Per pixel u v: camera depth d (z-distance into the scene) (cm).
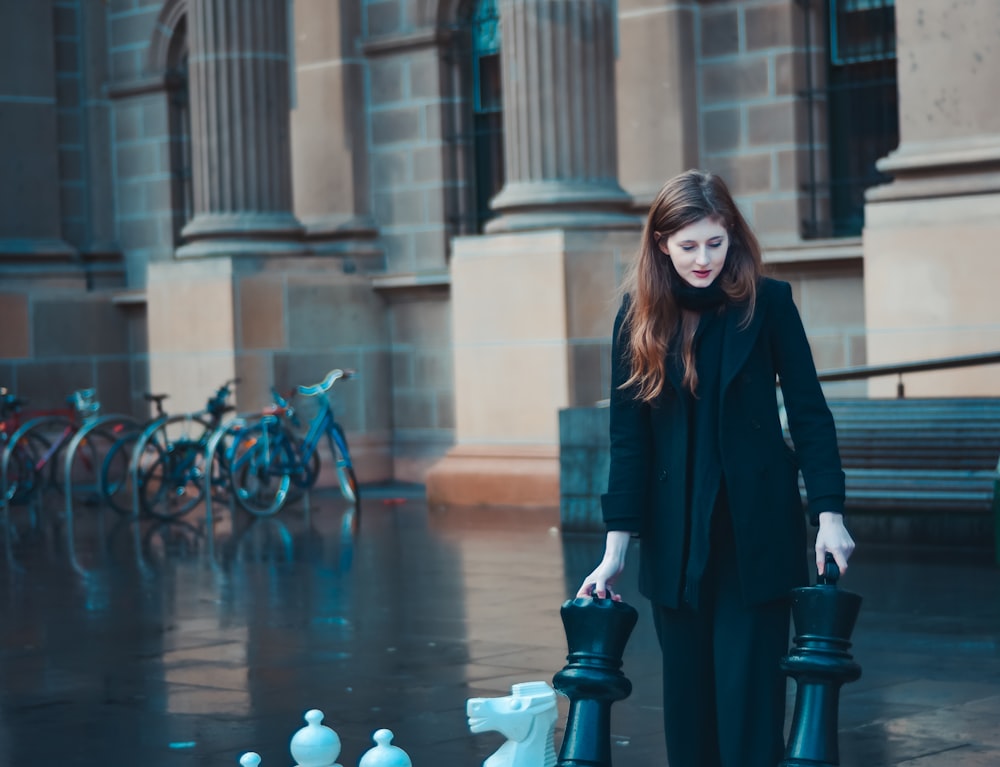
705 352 479
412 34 2103
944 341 1437
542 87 1731
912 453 1298
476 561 1326
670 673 489
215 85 2080
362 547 1453
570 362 1700
